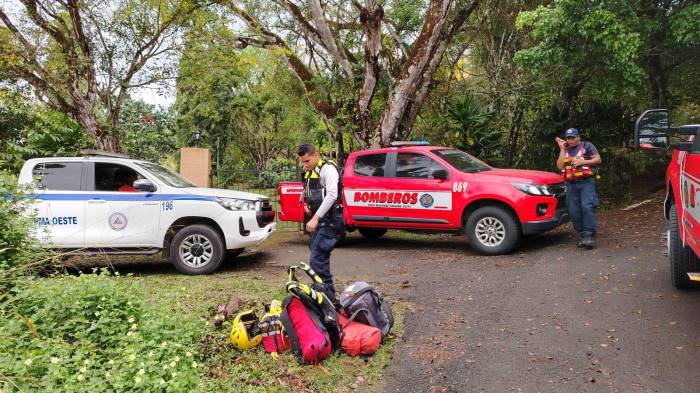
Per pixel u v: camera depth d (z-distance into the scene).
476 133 14.09
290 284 4.53
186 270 8.12
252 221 8.29
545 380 4.21
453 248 9.73
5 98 11.61
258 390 4.02
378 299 5.11
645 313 5.29
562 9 11.30
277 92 20.86
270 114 27.31
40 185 6.46
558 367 4.40
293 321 4.57
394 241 10.85
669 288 5.93
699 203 4.17
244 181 16.45
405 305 6.15
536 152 15.35
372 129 13.55
